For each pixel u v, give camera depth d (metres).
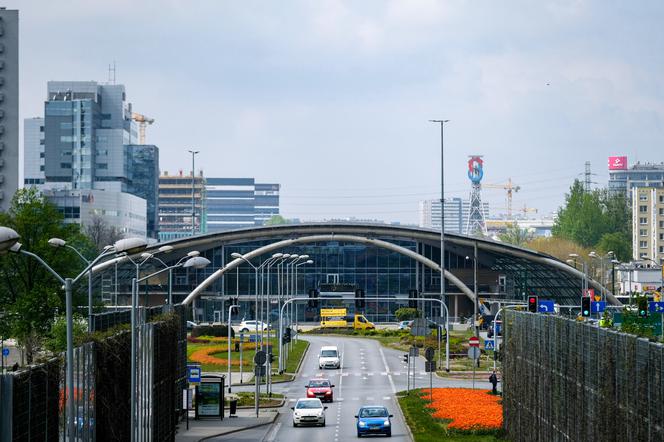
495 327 141.75
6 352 131.25
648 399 40.16
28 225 128.88
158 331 73.88
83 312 132.38
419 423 91.00
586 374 51.25
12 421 37.12
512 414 77.56
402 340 192.62
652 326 50.09
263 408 109.00
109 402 56.50
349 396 119.75
